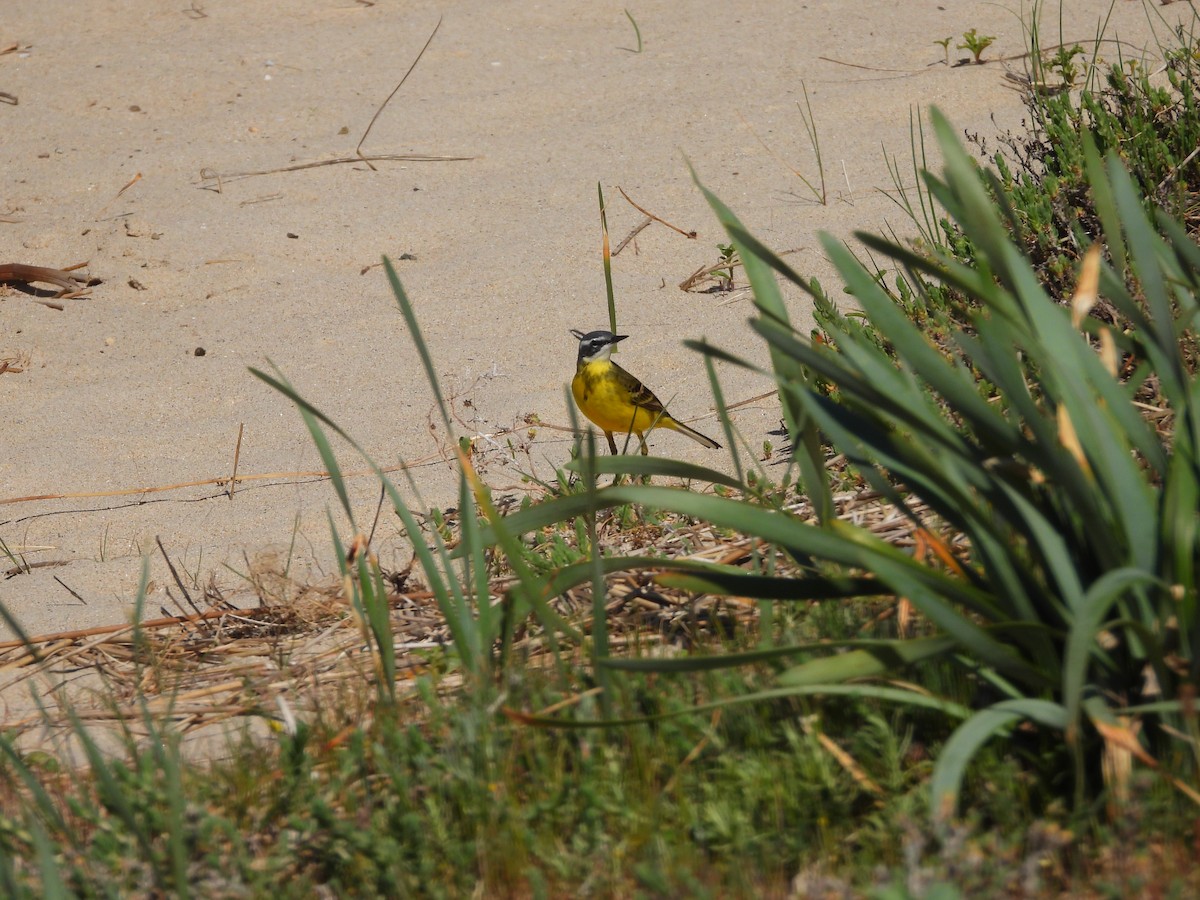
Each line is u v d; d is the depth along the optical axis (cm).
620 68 1888
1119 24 1798
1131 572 537
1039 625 579
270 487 1173
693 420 1223
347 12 2088
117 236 1593
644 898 562
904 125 1656
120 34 2038
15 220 1625
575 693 704
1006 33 1834
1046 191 1226
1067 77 1569
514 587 716
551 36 1986
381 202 1642
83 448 1255
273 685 832
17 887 573
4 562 1084
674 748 645
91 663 902
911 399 629
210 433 1269
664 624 817
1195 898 526
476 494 691
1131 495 568
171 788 609
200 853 639
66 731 808
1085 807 579
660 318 1392
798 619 764
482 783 630
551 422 1241
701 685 701
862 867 572
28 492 1191
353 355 1381
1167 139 1298
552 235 1556
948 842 548
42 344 1427
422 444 1224
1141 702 607
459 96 1850
